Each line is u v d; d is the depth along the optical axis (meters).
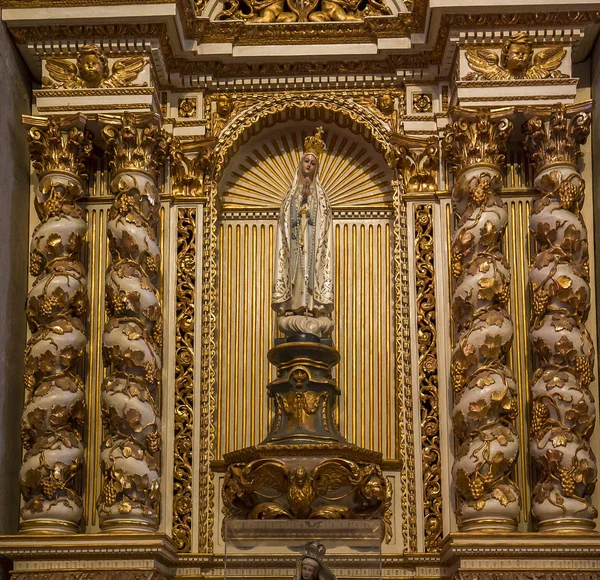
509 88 9.40
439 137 9.77
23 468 8.87
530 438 8.97
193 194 9.75
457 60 9.52
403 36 9.82
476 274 9.05
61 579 8.49
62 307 9.16
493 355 8.92
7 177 9.26
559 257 9.07
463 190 9.30
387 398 9.67
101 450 8.93
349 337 9.80
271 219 10.12
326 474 8.73
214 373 9.50
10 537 8.55
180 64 9.98
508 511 8.63
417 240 9.59
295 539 8.03
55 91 9.47
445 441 9.16
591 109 9.39
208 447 9.29
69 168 9.45
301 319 9.18
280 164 10.22
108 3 9.34
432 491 9.14
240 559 8.02
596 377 9.23
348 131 10.12
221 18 10.02
